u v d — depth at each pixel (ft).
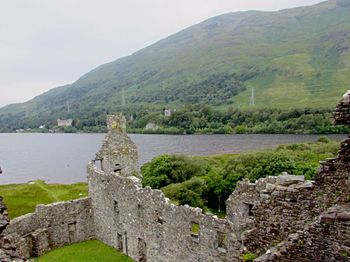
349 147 30.89
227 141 529.04
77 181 347.77
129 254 108.47
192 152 432.25
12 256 40.32
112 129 127.44
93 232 129.70
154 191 92.79
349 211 27.86
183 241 82.99
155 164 195.83
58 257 111.96
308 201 34.09
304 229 29.68
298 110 594.24
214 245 74.28
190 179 183.21
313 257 29.07
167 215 87.92
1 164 503.61
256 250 38.63
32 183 204.23
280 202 36.27
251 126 640.17
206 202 180.34
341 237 27.58
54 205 121.60
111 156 124.57
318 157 192.24
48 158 540.11
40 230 116.78
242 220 70.28
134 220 103.04
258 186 66.49
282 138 490.90
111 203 115.55
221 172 185.06
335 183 32.01
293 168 154.61
